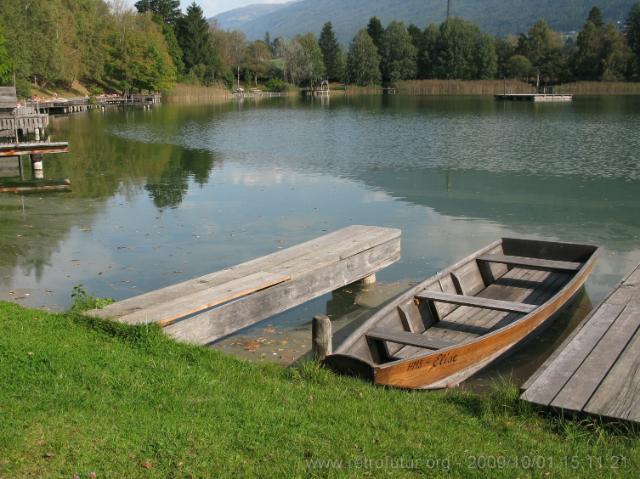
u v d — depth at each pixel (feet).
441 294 28.17
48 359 19.69
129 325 23.24
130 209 54.39
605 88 318.45
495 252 37.50
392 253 37.93
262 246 42.75
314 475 14.42
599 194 60.34
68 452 14.49
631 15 345.10
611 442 16.67
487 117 155.43
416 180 68.08
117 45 242.37
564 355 21.57
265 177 71.15
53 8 201.36
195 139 111.34
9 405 16.42
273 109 204.33
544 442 16.72
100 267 37.76
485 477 14.80
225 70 341.00
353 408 18.49
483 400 19.58
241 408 17.79
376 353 24.50
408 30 412.77
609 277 37.27
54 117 166.81
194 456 14.83
